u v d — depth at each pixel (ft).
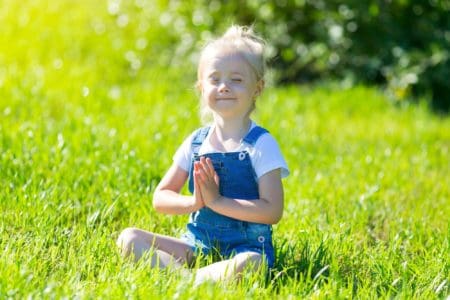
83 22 35.50
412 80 29.73
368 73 31.01
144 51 33.01
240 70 13.96
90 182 18.15
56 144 20.40
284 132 24.39
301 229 15.94
